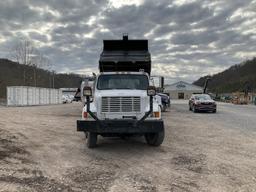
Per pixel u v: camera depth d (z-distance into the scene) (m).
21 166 7.11
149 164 7.44
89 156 8.31
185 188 5.66
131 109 8.83
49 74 80.75
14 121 17.02
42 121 17.28
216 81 131.88
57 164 7.40
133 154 8.55
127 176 6.43
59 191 5.45
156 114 8.73
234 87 103.00
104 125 8.51
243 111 28.20
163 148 9.35
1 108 33.00
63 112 25.62
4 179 6.06
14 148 9.11
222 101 71.19
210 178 6.27
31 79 71.06
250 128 14.12
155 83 11.38
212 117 20.59
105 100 8.84
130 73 10.10
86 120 8.60
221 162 7.58
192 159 7.90
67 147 9.54
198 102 25.92
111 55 12.19
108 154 8.55
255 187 5.71
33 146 9.59
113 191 5.48
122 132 8.52
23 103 42.88
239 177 6.33
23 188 5.57
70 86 82.75
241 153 8.59
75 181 6.07
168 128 14.12
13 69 74.38
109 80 9.98
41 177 6.30
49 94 52.28
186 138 11.19
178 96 103.94
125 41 12.38
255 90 77.50
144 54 12.18
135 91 9.24
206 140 10.75
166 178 6.28
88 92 8.72
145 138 10.88
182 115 22.62
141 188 5.65
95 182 6.01
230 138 11.17
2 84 68.81
